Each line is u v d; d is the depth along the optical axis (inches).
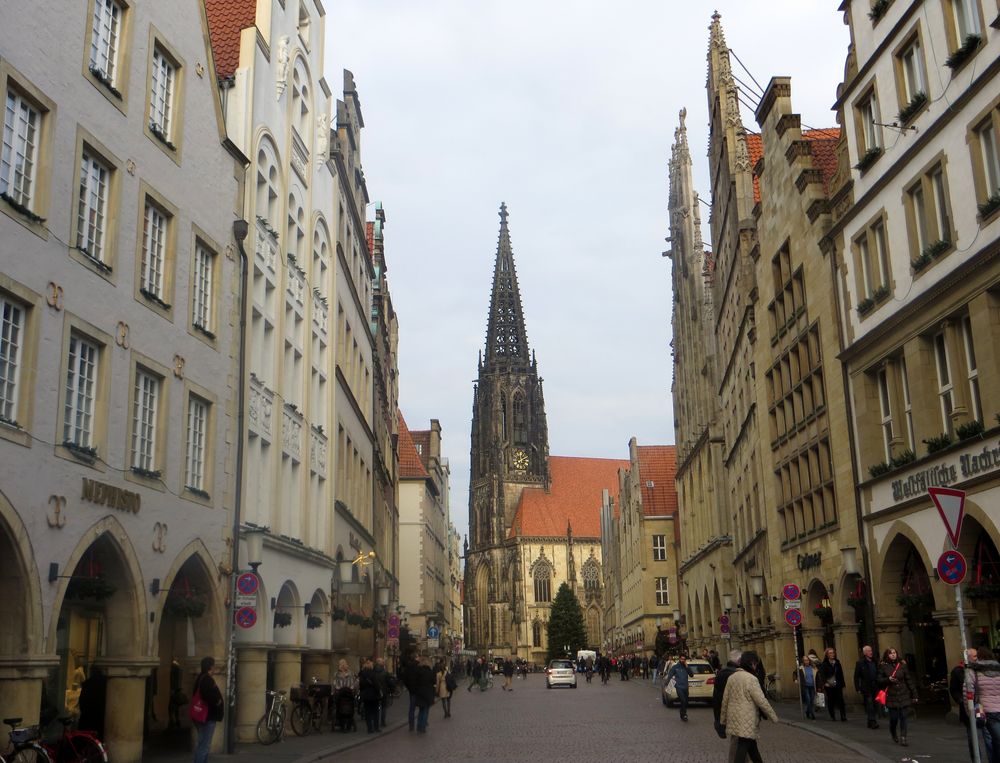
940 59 1018.1
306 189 1405.0
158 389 886.4
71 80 738.8
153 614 841.5
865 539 1221.1
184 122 951.0
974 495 948.0
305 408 1364.4
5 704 652.1
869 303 1194.0
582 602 6579.7
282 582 1196.5
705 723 1269.7
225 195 1048.8
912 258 1087.0
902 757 773.9
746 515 2064.5
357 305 1918.1
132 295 830.5
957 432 972.6
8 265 650.2
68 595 781.9
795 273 1499.8
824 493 1379.2
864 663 1046.4
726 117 2094.0
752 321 1809.8
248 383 1106.7
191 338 949.8
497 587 6658.5
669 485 4040.4
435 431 4687.5
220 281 1024.2
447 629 5339.6
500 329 7111.2
